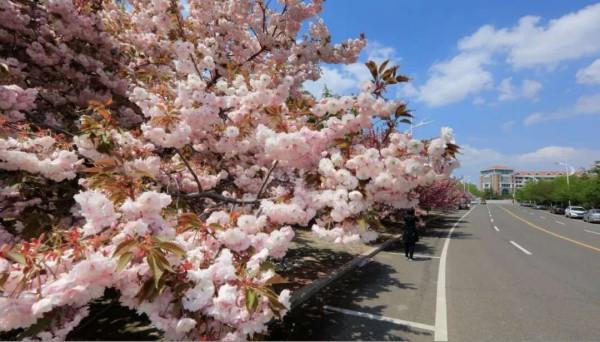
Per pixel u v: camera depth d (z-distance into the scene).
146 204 1.95
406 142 2.87
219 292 1.84
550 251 10.30
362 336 3.82
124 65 5.89
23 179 3.11
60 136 3.64
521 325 4.25
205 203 5.01
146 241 1.76
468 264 8.12
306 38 6.71
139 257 1.79
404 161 2.77
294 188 3.06
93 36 5.35
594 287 6.08
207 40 5.79
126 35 6.28
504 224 21.89
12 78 4.35
